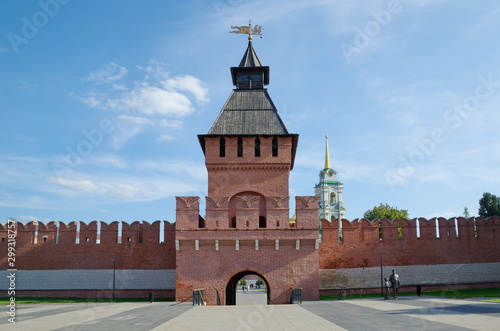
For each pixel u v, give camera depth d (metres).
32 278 49.91
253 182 43.47
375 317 23.45
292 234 39.12
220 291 38.59
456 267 49.66
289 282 38.66
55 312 29.95
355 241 49.41
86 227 50.69
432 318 22.19
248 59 50.12
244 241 39.22
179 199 39.94
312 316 24.66
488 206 77.06
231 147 44.06
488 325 19.30
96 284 49.41
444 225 50.47
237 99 47.44
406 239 49.78
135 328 20.41
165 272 49.41
